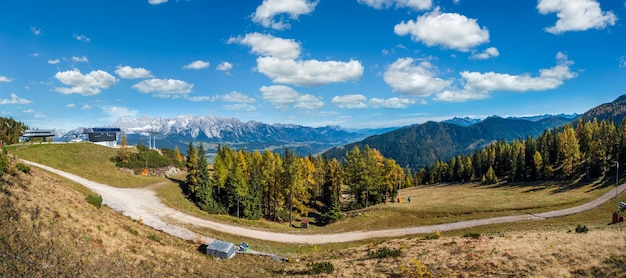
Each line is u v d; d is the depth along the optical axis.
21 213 22.02
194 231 45.62
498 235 36.84
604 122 126.38
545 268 21.50
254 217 71.00
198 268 26.61
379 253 31.80
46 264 18.11
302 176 75.25
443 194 97.31
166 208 55.31
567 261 22.11
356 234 53.47
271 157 92.31
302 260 35.16
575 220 53.09
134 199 56.94
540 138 131.62
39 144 79.31
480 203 70.56
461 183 136.75
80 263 19.86
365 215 64.56
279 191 72.75
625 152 88.00
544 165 103.81
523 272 21.47
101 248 23.30
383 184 85.81
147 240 31.12
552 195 76.06
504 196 80.50
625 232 26.97
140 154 93.56
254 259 33.97
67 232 22.88
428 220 60.66
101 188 59.56
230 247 33.84
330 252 38.66
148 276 21.77
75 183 55.06
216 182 77.75
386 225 58.84
